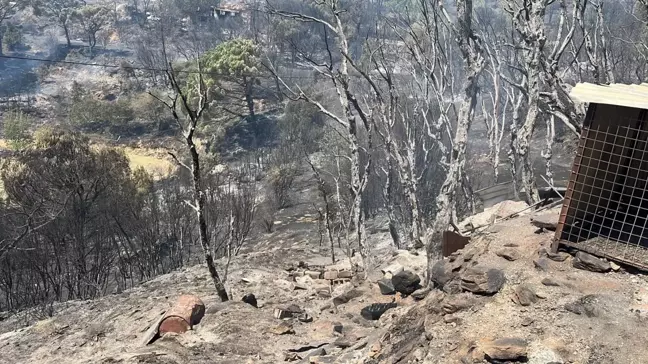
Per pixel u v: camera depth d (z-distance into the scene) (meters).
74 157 32.16
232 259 20.80
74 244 27.23
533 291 7.76
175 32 98.31
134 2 120.19
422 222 18.28
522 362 6.82
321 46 68.75
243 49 61.47
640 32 30.05
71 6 121.31
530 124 14.31
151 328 12.48
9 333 15.32
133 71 84.44
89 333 13.75
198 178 13.57
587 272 7.98
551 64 14.96
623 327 6.87
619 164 7.93
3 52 102.56
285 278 17.52
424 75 20.17
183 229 30.84
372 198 31.59
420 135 23.47
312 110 53.66
